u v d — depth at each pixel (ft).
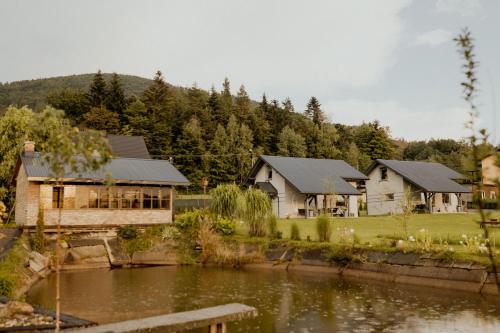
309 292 56.13
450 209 156.87
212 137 263.08
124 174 100.01
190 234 95.40
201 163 229.45
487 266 52.90
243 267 82.43
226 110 301.43
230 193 96.02
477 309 44.73
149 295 55.21
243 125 262.47
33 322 34.22
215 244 88.43
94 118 245.04
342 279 66.23
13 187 124.77
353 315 43.32
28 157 95.71
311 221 118.32
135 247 89.35
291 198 137.80
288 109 360.07
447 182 156.15
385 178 158.81
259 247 84.23
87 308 47.70
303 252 77.61
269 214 93.30
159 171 107.96
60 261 81.10
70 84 652.89
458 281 55.21
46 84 646.33
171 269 81.61
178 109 288.71
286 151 272.10
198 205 133.39
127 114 257.96
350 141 327.06
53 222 90.84
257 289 58.85
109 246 88.58
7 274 50.98
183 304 49.65
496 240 69.62
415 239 73.00
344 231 82.94
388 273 63.87
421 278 59.41
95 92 279.08
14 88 620.90
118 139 160.15
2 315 34.88
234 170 235.40
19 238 79.51
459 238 73.15
